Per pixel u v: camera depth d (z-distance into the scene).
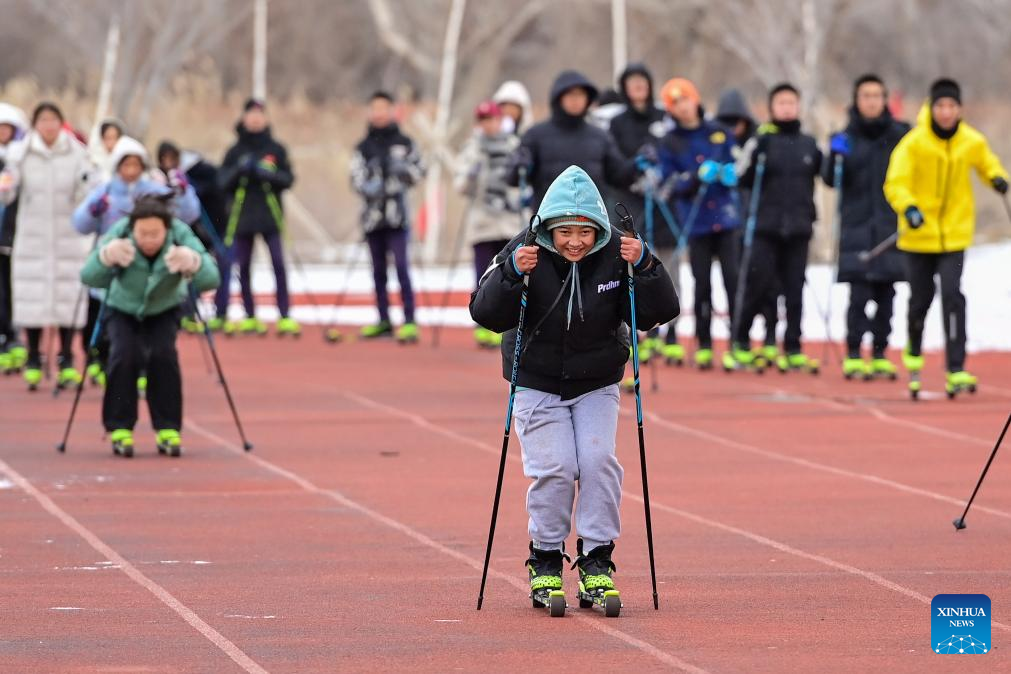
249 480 29.14
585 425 19.75
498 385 41.84
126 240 30.81
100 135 45.88
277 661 17.52
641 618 19.44
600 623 19.17
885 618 19.39
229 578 21.58
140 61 113.25
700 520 25.59
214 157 110.12
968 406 37.91
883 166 41.97
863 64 121.12
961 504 26.83
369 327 53.66
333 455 31.80
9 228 43.09
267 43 127.56
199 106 115.56
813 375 43.66
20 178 40.72
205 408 37.94
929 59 121.50
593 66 125.62
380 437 33.94
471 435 34.19
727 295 44.00
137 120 108.69
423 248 96.31
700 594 20.67
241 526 25.11
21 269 40.75
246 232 53.97
